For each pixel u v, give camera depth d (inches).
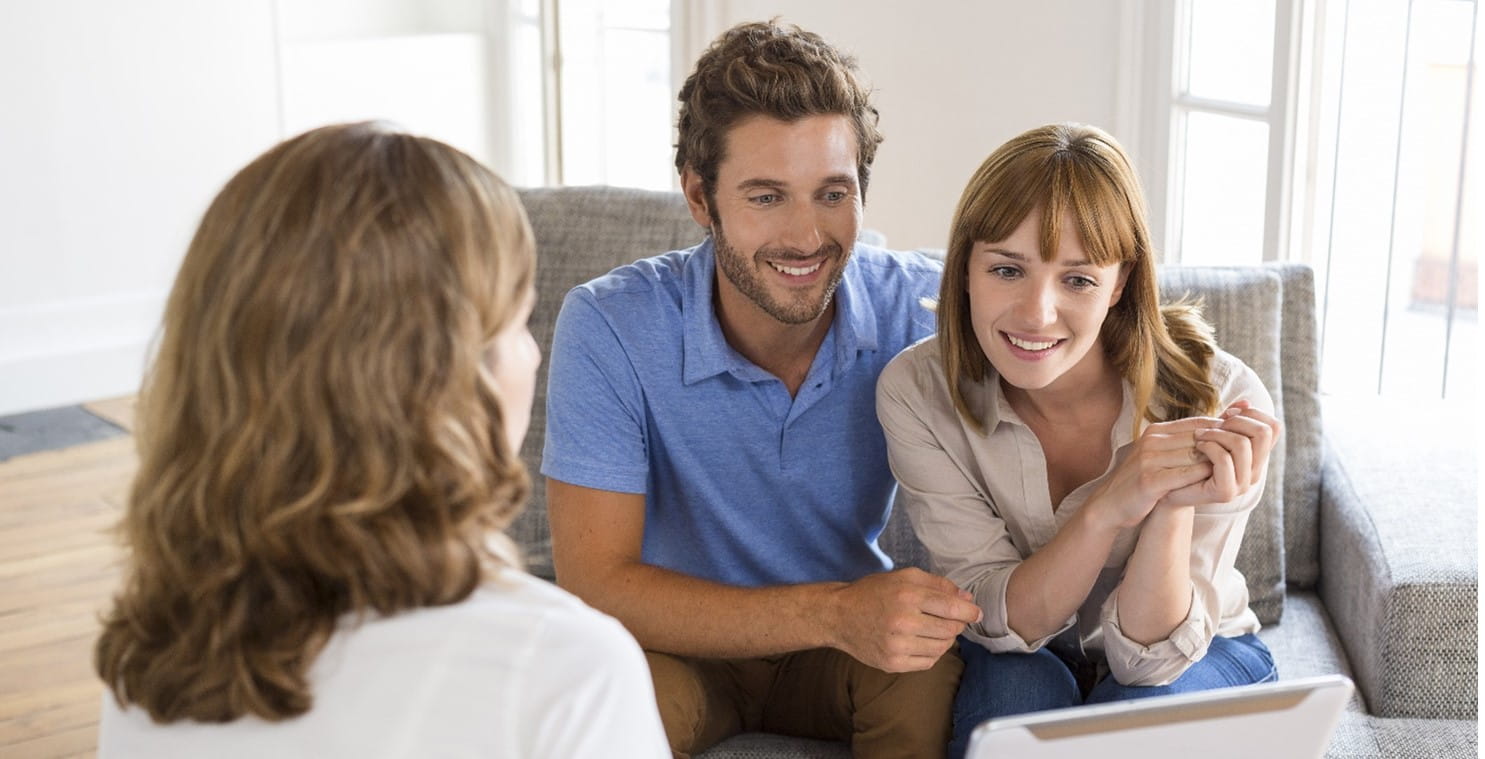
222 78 172.7
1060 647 71.2
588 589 67.1
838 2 138.4
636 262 72.4
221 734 35.8
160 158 170.4
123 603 37.5
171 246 172.7
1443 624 70.2
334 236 34.3
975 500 67.6
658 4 164.6
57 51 162.2
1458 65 129.8
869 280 72.1
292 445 34.1
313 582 35.3
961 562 67.1
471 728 34.7
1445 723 70.0
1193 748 44.8
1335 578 80.4
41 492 144.0
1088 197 59.8
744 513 70.5
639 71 169.2
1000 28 126.0
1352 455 84.1
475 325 35.4
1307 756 46.1
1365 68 121.0
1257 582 79.4
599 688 35.4
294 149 35.7
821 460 69.9
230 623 34.9
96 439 157.4
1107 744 43.8
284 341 34.1
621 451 68.0
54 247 165.3
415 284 34.6
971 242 62.8
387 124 37.0
